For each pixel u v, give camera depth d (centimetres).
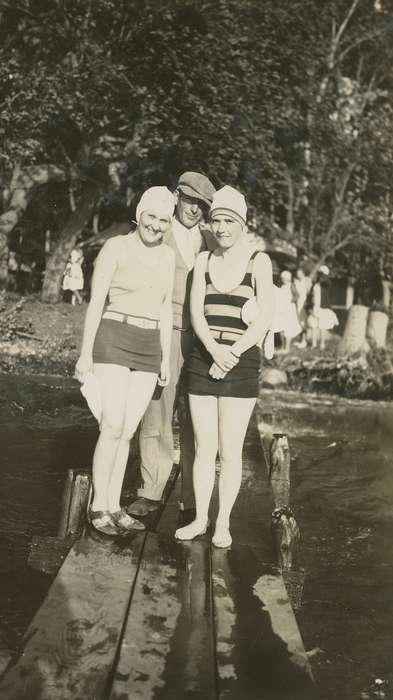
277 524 474
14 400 1257
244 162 2528
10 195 2589
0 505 707
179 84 2256
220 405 465
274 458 816
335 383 1861
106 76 2155
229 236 455
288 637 349
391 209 2839
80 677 301
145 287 464
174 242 523
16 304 2211
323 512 818
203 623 361
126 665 313
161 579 413
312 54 2622
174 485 641
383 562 673
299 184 2789
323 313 2127
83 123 2272
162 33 2206
